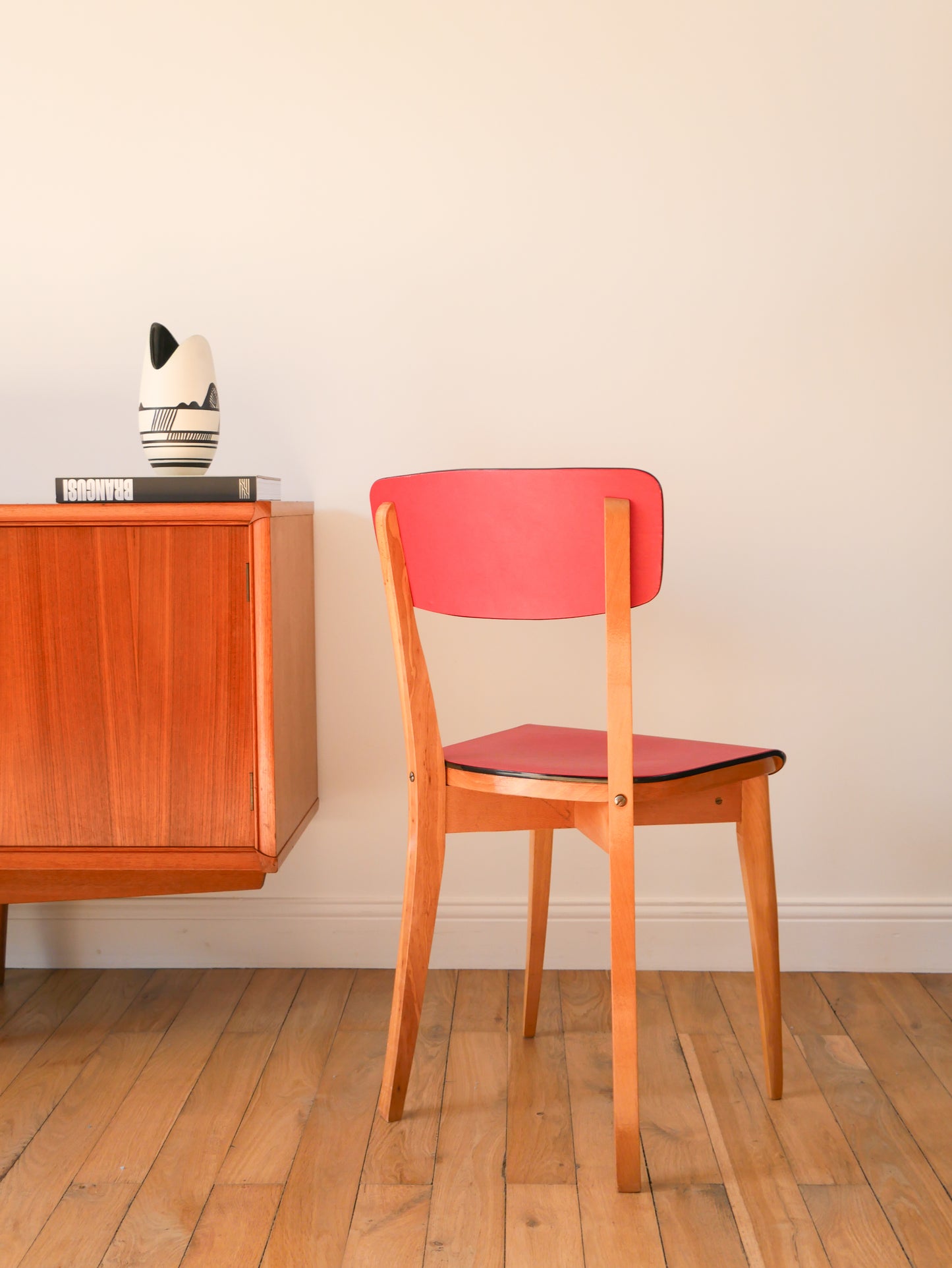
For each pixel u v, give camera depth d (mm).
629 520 1229
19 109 1846
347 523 1905
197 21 1826
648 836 1945
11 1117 1446
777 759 1430
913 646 1907
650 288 1854
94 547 1546
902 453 1869
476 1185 1286
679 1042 1661
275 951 1959
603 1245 1175
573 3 1811
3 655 1562
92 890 1619
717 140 1827
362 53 1827
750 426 1871
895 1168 1320
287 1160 1340
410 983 1415
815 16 1802
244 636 1553
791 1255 1158
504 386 1876
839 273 1843
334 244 1858
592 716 1935
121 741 1572
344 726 1938
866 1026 1716
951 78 1806
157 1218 1224
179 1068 1584
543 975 1929
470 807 1411
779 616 1909
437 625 1921
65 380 1892
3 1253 1162
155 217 1860
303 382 1882
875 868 1950
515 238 1851
